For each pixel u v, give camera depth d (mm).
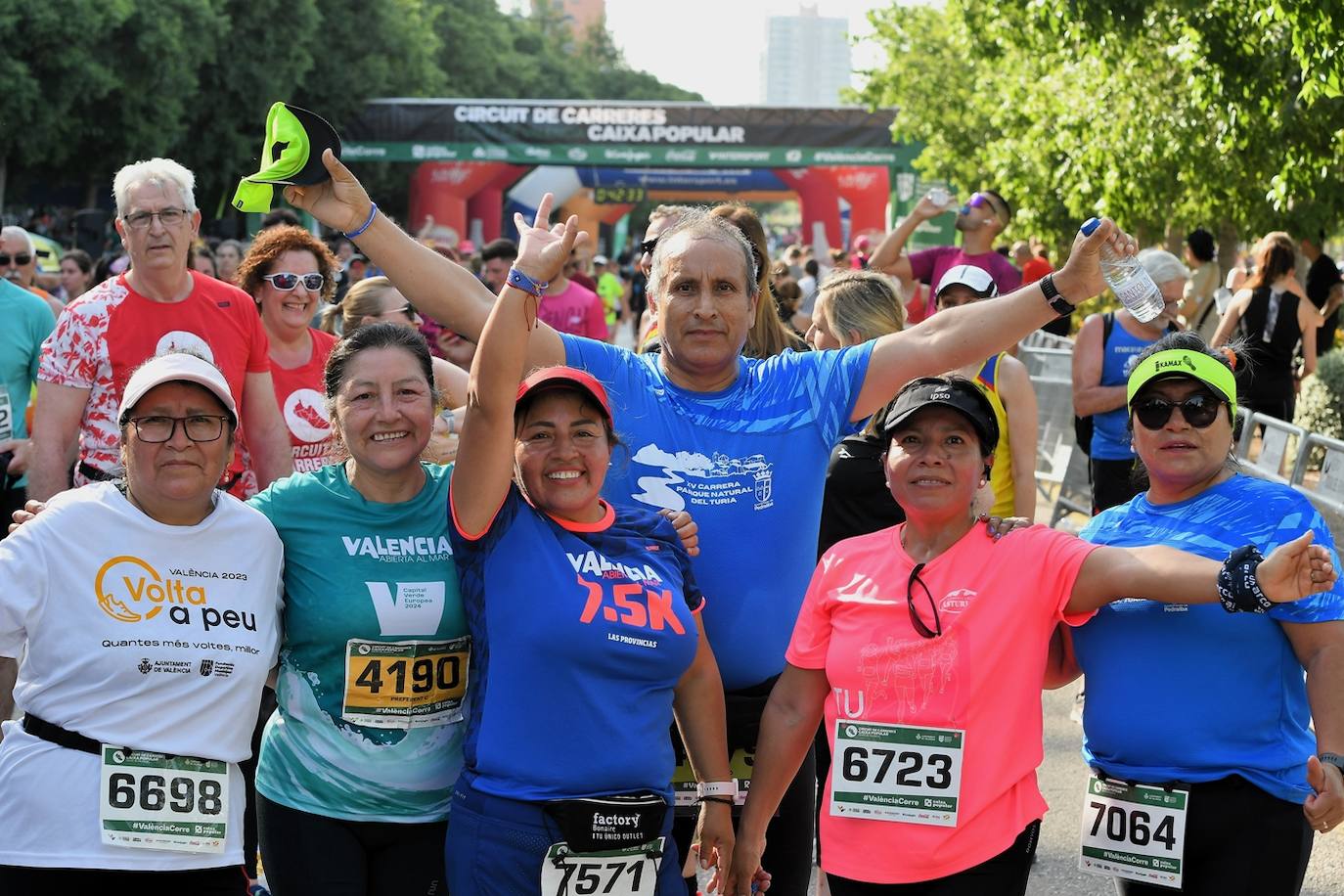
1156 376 3564
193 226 5375
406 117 34250
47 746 3344
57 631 3342
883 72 31906
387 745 3564
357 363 3604
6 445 6340
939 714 3371
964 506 3459
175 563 3422
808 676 3623
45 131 28953
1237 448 9125
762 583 3738
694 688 3623
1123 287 3639
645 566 3436
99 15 28391
